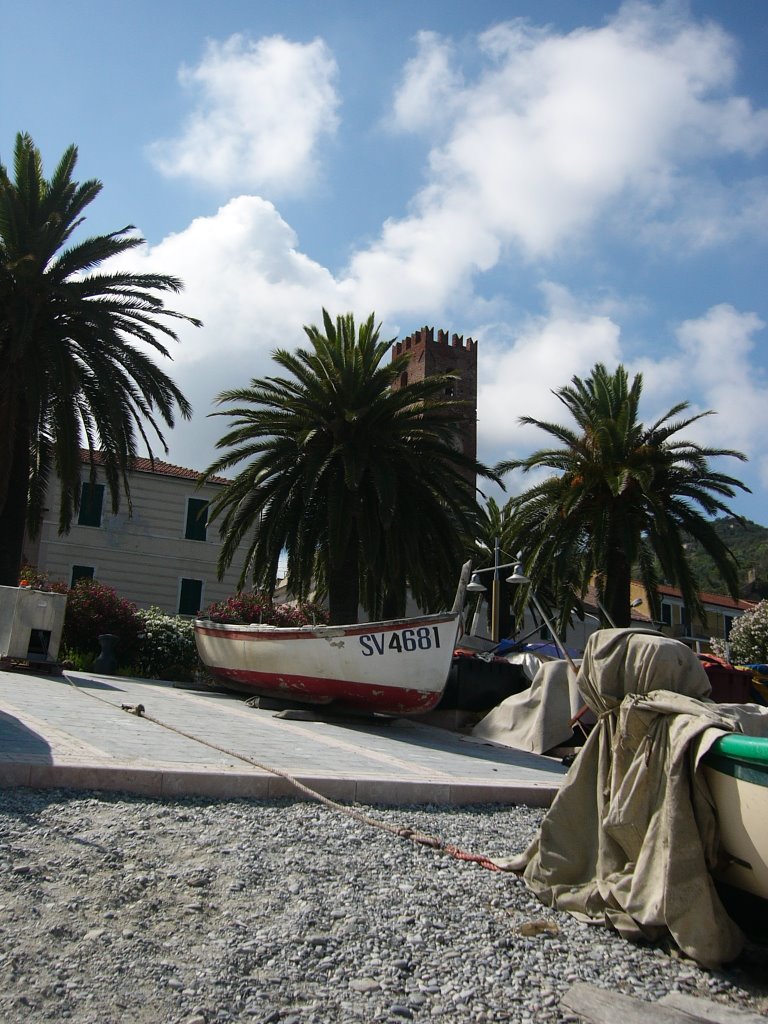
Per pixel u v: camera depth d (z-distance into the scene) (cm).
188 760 830
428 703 1526
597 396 2761
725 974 503
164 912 500
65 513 2205
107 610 2252
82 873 530
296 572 2356
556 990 466
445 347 8000
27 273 2094
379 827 724
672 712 561
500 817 862
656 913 523
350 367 2344
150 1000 406
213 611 2698
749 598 7206
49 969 419
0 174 2177
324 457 2248
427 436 2452
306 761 949
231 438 2398
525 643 2027
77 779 697
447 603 2417
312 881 578
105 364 2173
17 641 1662
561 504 2617
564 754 1447
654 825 552
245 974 442
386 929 516
